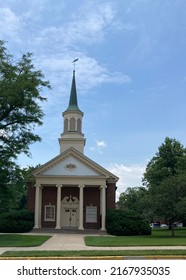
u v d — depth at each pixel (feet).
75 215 152.05
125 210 138.31
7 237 106.73
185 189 115.65
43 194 152.35
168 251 55.31
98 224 149.59
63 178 146.72
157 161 186.91
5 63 104.06
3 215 137.90
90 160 148.25
